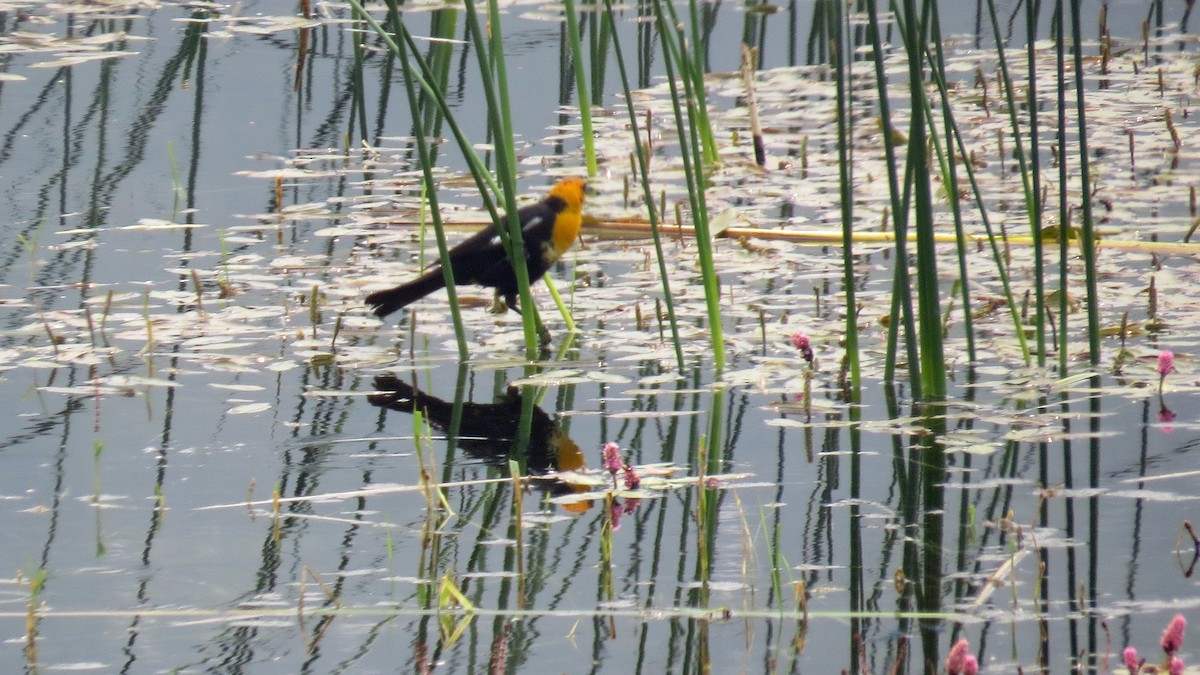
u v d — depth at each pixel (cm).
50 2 2442
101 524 698
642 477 754
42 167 1550
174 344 1022
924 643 564
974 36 2341
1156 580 611
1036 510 696
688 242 1320
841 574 632
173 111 1812
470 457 802
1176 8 2502
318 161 1622
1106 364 933
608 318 1107
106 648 568
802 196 1466
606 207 1446
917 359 884
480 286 1137
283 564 652
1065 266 916
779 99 1995
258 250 1280
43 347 1002
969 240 1273
